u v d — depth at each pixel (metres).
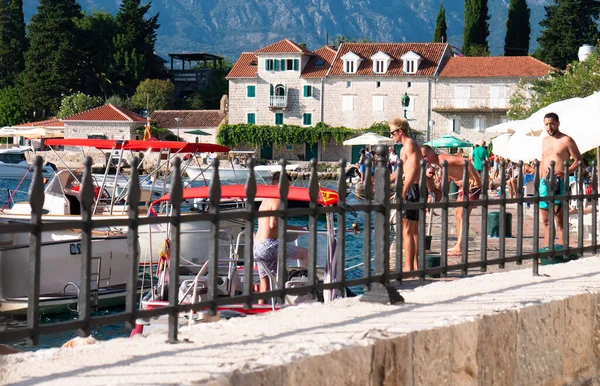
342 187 6.47
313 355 4.82
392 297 6.80
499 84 95.62
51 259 18.00
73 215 21.86
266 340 5.28
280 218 5.99
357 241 26.97
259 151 103.44
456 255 14.81
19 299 16.92
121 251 19.28
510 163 44.62
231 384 4.33
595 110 16.94
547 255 8.91
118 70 136.12
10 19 145.50
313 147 102.31
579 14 112.69
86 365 4.59
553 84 56.66
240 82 103.94
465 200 7.79
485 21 134.50
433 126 97.69
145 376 4.29
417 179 12.10
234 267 13.47
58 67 126.38
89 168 4.80
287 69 102.38
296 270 13.59
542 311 6.87
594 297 7.67
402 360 5.43
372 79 99.25
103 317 4.90
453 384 5.88
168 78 146.38
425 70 97.94
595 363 7.69
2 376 4.35
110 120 100.69
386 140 71.19
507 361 6.46
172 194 5.24
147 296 14.69
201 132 103.00
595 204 9.88
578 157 13.95
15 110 126.06
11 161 67.31
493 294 7.39
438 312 6.36
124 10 139.12
